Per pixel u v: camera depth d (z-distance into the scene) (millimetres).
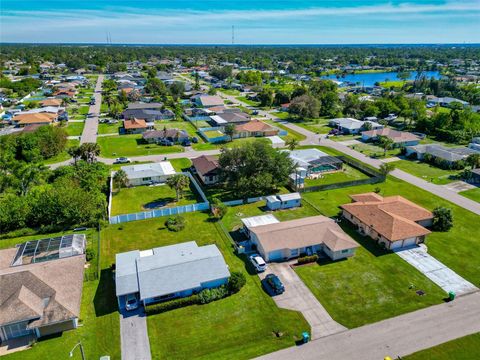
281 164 71500
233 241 56781
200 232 59406
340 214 65750
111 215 64812
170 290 42906
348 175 85688
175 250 50219
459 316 41625
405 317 41531
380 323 40656
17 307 38344
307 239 53406
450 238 57656
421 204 69500
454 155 90375
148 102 170000
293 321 40875
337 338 38625
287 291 45781
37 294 40750
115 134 118438
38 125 118875
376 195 67375
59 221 59625
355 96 161500
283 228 54500
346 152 102438
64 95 182000
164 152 101062
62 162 92375
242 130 116062
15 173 72875
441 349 37188
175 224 61000
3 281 41375
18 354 36438
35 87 198250
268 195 73500
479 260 51969
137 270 45375
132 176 77562
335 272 49500
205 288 45375
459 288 46406
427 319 41219
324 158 90188
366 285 46906
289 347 37469
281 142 107688
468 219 63562
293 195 69312
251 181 69125
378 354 36625
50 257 49531
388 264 51156
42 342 37938
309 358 36156
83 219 60938
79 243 52938
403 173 86312
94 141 110500
